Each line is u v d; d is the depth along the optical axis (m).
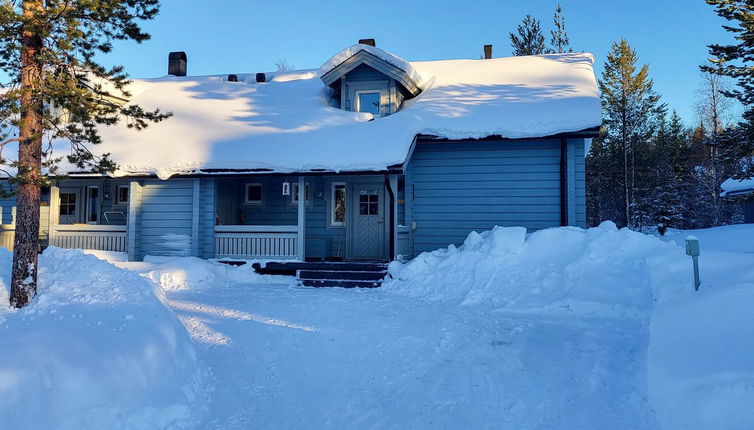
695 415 3.59
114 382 4.07
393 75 13.48
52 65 6.66
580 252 9.32
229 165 11.86
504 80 14.64
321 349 6.13
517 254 9.80
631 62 34.66
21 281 5.59
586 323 7.19
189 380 4.81
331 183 14.02
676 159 34.75
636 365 5.25
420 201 13.05
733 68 17.59
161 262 12.29
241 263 12.24
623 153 35.00
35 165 5.98
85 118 6.89
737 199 17.89
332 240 13.88
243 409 4.44
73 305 5.45
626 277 8.28
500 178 12.62
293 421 4.20
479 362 5.58
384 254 13.54
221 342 6.36
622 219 36.09
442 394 4.73
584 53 15.91
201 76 18.16
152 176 12.20
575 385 4.82
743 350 3.95
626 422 4.02
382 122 12.73
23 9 6.20
